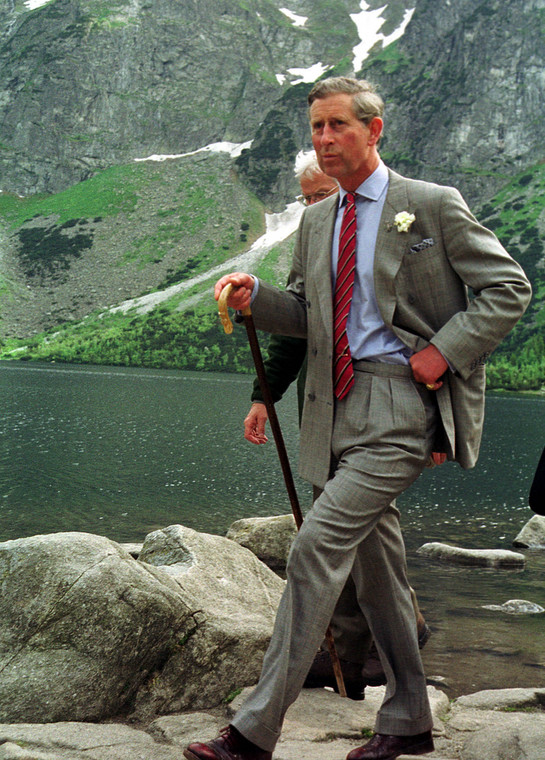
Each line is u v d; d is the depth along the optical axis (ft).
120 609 10.53
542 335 438.81
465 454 8.95
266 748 7.74
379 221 9.17
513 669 14.73
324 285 9.32
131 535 37.68
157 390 232.32
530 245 531.09
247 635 11.33
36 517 42.73
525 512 51.85
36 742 8.96
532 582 25.72
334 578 8.13
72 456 78.23
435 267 9.03
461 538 39.83
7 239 650.84
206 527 41.11
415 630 9.15
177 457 81.00
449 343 8.63
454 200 9.00
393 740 8.78
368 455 8.58
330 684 11.32
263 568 13.75
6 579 10.82
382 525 9.03
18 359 470.39
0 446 84.89
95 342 489.26
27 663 10.27
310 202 13.25
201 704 10.89
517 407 261.65
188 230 652.89
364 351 9.05
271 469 72.54
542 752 9.16
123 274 599.98
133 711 10.52
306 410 9.41
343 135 9.07
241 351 463.42
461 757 9.35
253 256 609.01
